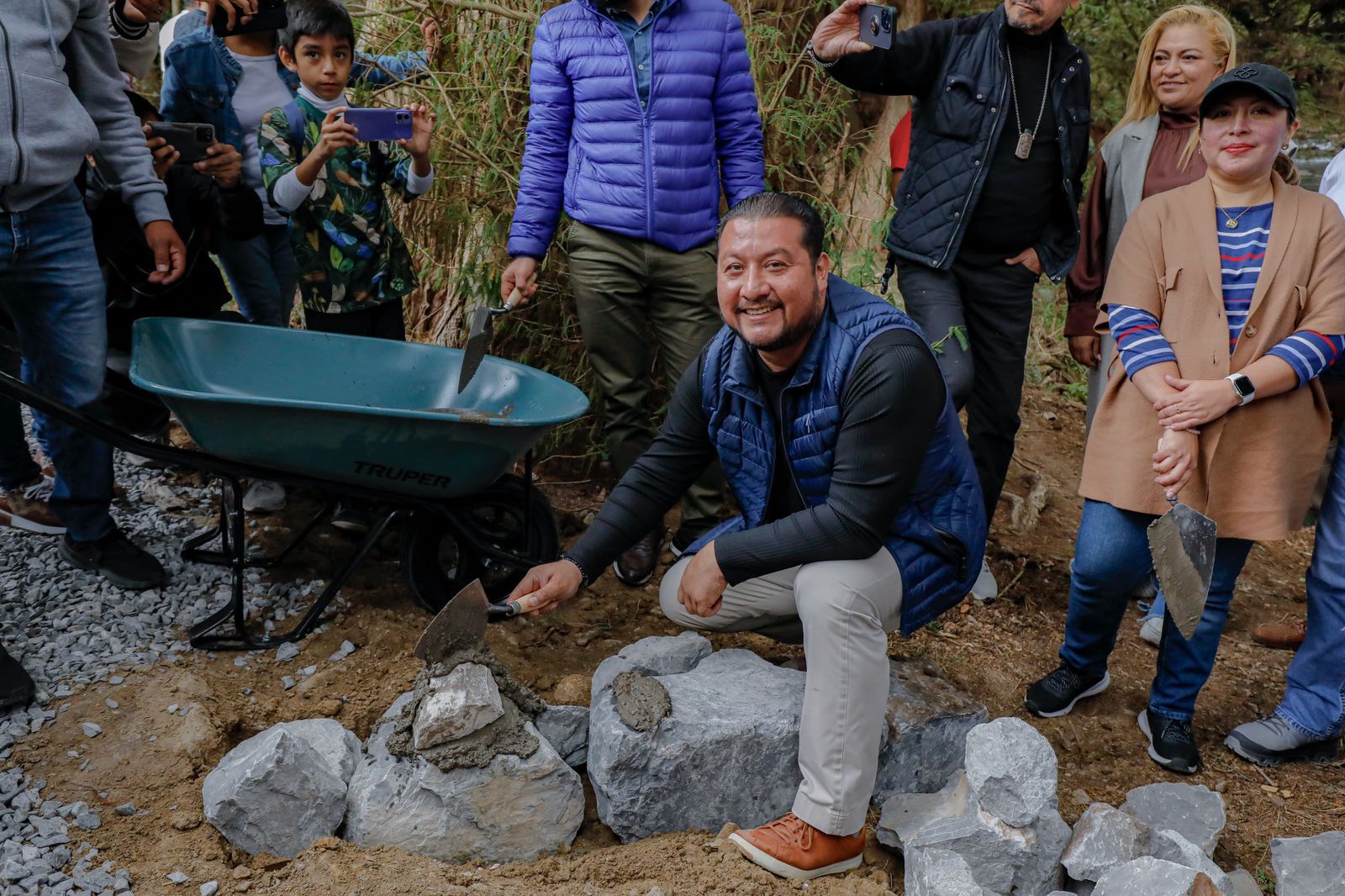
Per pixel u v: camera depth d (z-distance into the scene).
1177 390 2.94
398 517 3.46
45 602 3.37
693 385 2.85
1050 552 4.58
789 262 2.46
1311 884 2.68
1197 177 3.58
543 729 2.86
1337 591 3.18
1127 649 3.87
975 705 3.09
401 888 2.47
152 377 3.20
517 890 2.52
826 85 4.62
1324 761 3.33
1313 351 2.87
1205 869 2.63
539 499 3.46
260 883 2.48
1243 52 8.12
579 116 3.55
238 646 3.23
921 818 2.82
